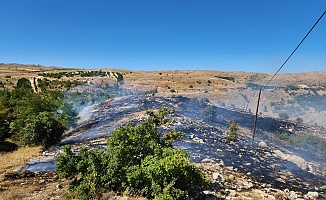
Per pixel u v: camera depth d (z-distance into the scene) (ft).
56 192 29.89
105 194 26.03
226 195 31.73
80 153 29.81
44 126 60.85
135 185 27.14
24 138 61.11
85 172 29.04
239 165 48.52
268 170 47.16
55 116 78.07
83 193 26.37
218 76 464.65
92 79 288.92
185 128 74.54
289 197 34.94
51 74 314.14
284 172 46.85
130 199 25.17
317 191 38.52
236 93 280.72
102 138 66.23
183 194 25.08
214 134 74.18
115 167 27.68
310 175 46.91
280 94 286.66
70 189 28.53
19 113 79.82
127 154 29.22
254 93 291.99
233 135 69.72
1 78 281.13
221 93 272.10
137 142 30.78
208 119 96.99
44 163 45.29
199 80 355.56
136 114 96.53
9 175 37.60
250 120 108.47
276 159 55.06
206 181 28.81
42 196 28.37
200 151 54.54
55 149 56.80
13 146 63.77
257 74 530.68
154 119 34.30
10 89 200.23
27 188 31.48
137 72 472.44
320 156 64.85
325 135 94.07
